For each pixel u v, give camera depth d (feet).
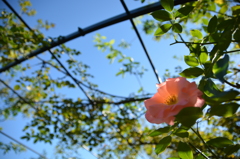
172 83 2.25
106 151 12.20
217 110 1.98
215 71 1.98
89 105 10.96
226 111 1.97
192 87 2.10
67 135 11.12
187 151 2.57
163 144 2.52
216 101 1.97
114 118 11.13
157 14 2.99
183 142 2.57
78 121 11.49
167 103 2.22
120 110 10.39
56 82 10.94
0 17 8.82
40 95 12.67
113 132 11.59
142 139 11.23
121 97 9.86
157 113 2.11
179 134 2.50
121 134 11.23
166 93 2.30
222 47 2.41
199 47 2.89
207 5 6.21
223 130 9.50
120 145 12.01
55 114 11.35
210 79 2.13
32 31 9.08
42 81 11.03
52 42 9.39
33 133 10.85
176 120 1.97
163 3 2.95
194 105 2.05
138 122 11.27
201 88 2.21
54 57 10.10
